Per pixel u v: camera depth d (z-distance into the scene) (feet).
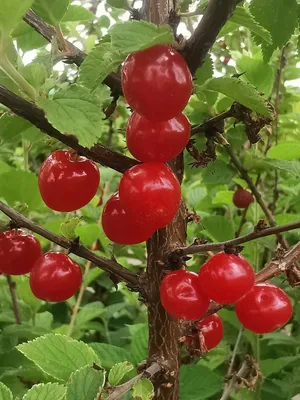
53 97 0.25
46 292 0.32
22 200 0.47
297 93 0.74
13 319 0.60
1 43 0.24
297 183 0.73
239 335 0.54
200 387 0.44
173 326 0.32
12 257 0.33
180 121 0.26
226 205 0.76
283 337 0.55
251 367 0.47
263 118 0.30
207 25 0.24
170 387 0.32
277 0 0.33
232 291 0.27
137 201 0.26
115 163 0.29
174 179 0.26
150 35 0.21
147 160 0.27
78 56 0.30
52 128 0.27
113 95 0.30
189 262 0.63
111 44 0.20
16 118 0.31
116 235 0.30
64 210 0.30
